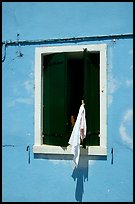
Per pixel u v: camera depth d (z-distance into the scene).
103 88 7.60
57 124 7.77
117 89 7.57
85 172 7.68
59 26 7.84
